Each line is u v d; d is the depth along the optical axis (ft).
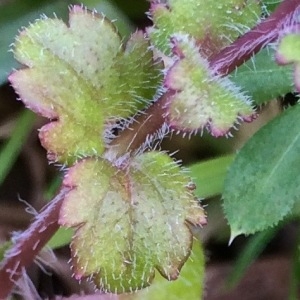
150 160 0.27
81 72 0.27
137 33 0.28
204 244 0.35
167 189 0.27
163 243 0.26
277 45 0.25
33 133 0.37
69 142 0.27
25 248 0.27
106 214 0.26
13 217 0.37
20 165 0.38
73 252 0.26
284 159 0.31
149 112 0.27
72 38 0.27
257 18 0.29
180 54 0.26
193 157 0.37
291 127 0.31
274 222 0.31
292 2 0.27
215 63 0.27
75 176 0.26
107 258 0.26
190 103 0.26
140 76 0.28
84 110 0.27
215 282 0.36
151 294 0.30
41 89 0.27
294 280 0.35
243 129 0.36
